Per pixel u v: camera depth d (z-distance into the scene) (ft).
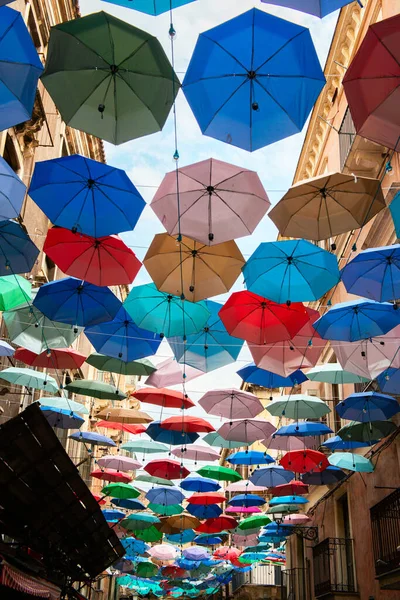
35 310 36.37
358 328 32.27
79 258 28.25
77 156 23.67
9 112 20.40
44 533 32.42
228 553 83.25
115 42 19.54
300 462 48.98
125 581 115.44
